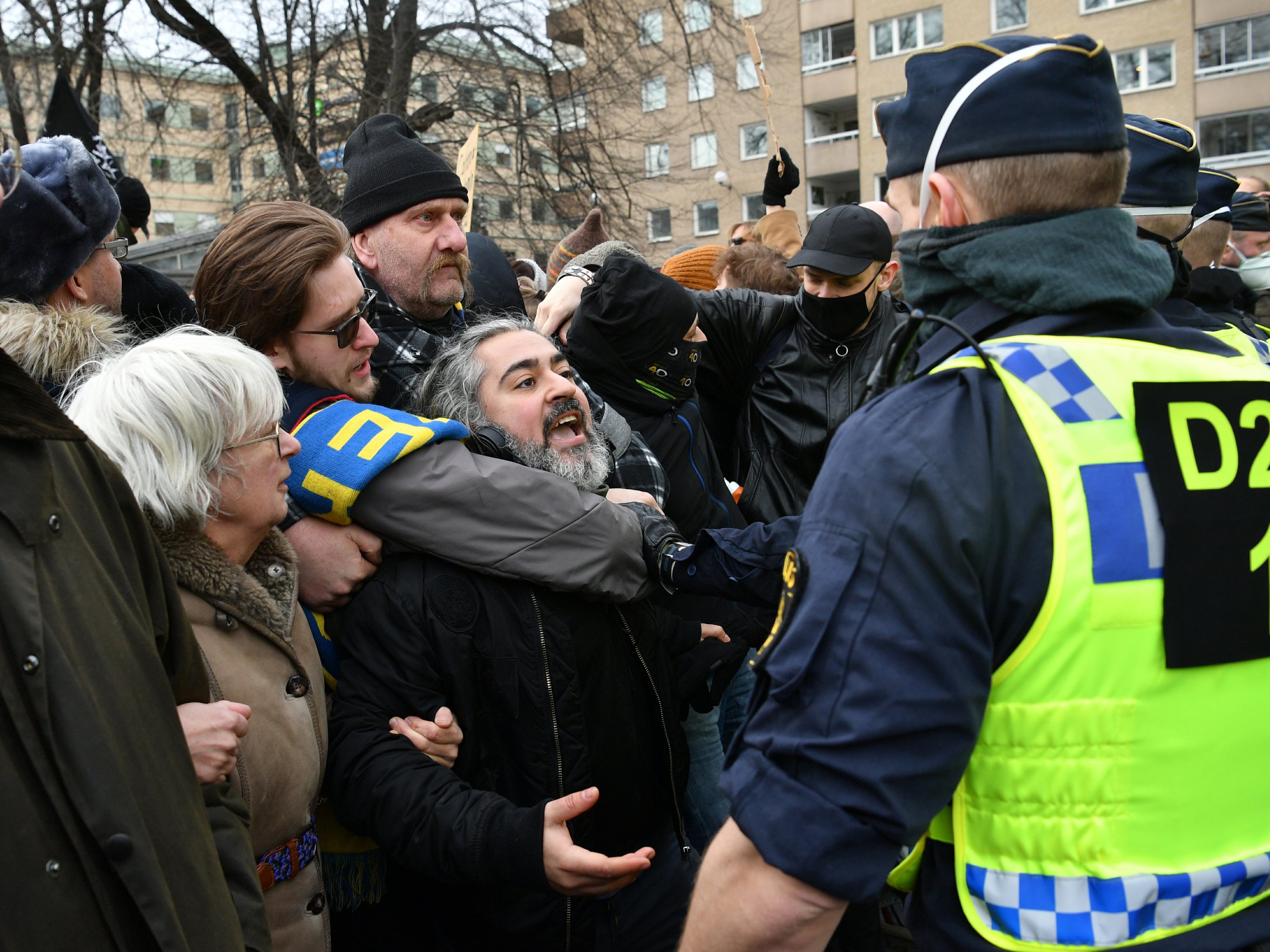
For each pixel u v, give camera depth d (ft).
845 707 3.17
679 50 50.21
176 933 3.32
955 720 3.13
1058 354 3.41
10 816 3.05
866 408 3.56
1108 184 3.52
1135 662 3.26
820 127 91.50
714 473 8.56
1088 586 3.20
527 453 6.16
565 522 5.42
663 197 94.12
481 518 5.34
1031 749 3.28
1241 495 3.43
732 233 16.03
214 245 5.91
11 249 5.70
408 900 5.76
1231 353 3.77
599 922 5.84
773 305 9.82
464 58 39.32
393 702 5.36
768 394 9.67
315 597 5.50
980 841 3.40
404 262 7.28
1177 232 4.76
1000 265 3.50
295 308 5.73
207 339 4.85
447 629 5.35
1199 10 71.72
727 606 7.22
